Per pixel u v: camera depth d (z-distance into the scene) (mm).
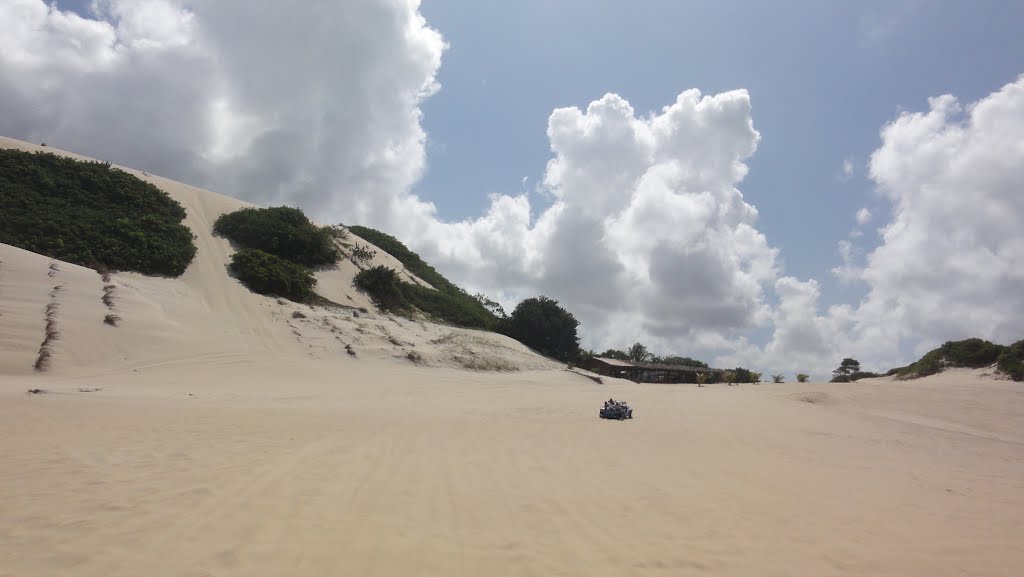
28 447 8117
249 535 5129
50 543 4648
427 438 11906
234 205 56188
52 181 43688
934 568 5586
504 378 37906
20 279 29391
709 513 7023
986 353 43625
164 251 40625
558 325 57031
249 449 9148
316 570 4480
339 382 29312
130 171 53188
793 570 5258
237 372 28016
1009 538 6840
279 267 45438
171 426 11219
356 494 6738
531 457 10305
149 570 4277
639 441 13906
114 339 27812
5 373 22594
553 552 5309
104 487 6320
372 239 74062
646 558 5316
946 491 10086
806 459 12805
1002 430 23906
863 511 7762
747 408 27047
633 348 81562
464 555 5066
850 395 32125
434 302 57719
